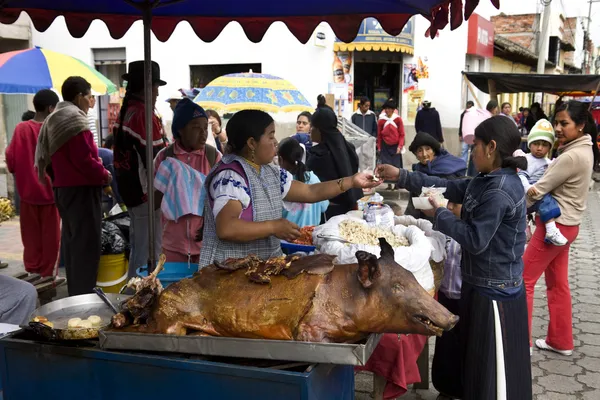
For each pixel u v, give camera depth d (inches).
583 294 213.0
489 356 102.1
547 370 150.1
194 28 156.5
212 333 77.5
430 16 111.9
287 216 135.9
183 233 134.0
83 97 173.3
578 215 149.8
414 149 167.8
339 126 359.3
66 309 99.8
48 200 195.0
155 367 77.6
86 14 147.0
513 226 100.1
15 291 121.8
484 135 101.3
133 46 481.7
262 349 71.4
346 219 115.3
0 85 208.5
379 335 78.0
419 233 107.1
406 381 114.0
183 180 131.6
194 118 138.7
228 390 74.1
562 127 149.5
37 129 196.1
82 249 168.2
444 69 508.7
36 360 85.5
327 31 462.6
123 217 201.3
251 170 90.9
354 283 73.8
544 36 505.0
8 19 133.2
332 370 79.2
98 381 81.9
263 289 76.4
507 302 102.1
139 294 81.7
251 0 134.0
